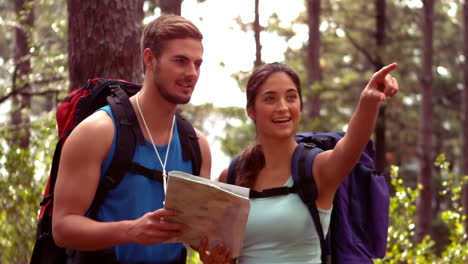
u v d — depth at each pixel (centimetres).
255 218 282
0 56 2294
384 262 595
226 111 1113
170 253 276
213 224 238
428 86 1844
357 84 2388
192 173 287
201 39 271
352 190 299
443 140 2980
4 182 587
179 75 262
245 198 230
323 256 282
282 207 280
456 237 634
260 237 281
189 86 266
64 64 856
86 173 251
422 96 1848
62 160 253
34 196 586
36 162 600
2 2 2181
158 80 265
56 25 950
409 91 2189
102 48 439
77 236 241
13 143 655
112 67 440
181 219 236
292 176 283
